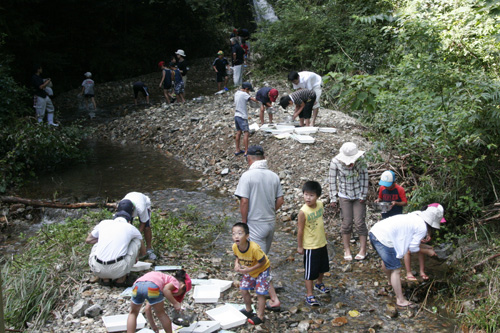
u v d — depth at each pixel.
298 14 15.51
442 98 6.12
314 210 4.82
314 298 4.89
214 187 8.72
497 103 5.76
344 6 15.45
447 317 4.63
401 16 10.59
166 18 20.97
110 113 14.79
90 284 4.93
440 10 9.27
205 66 20.12
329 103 12.87
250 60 18.56
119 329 4.11
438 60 6.95
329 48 14.98
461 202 5.91
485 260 5.22
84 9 17.64
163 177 9.31
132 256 4.85
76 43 18.33
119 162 10.42
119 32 19.84
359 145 8.95
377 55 13.14
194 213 7.40
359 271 5.61
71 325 4.21
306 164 8.48
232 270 5.65
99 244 4.80
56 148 9.95
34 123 10.59
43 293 4.59
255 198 4.92
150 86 18.02
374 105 6.52
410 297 4.97
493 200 6.24
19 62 16.08
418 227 4.77
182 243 6.27
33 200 7.68
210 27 21.72
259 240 4.95
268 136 9.81
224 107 12.83
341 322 4.50
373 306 4.82
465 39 7.42
